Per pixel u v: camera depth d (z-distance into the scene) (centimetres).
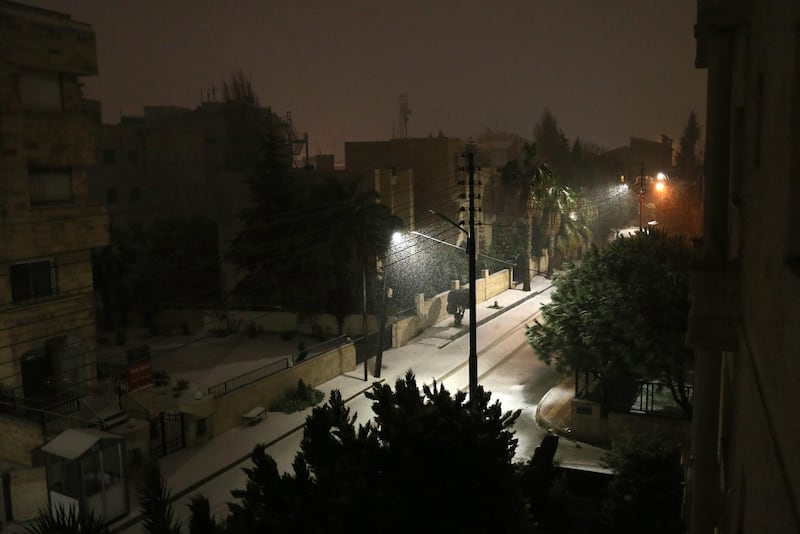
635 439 1825
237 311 4291
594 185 7994
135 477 2347
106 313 4462
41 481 2159
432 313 4497
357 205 3947
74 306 2966
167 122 7200
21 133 2725
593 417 2611
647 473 1705
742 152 1043
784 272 466
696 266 1010
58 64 2830
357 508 895
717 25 1069
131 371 2750
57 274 2922
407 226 5100
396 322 4028
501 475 1030
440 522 967
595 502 1830
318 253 4069
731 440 985
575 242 6075
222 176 4872
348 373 3572
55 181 2922
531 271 6000
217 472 2438
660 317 2319
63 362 2920
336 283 4041
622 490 1720
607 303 2431
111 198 5994
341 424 1088
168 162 6206
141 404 2828
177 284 4888
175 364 3606
